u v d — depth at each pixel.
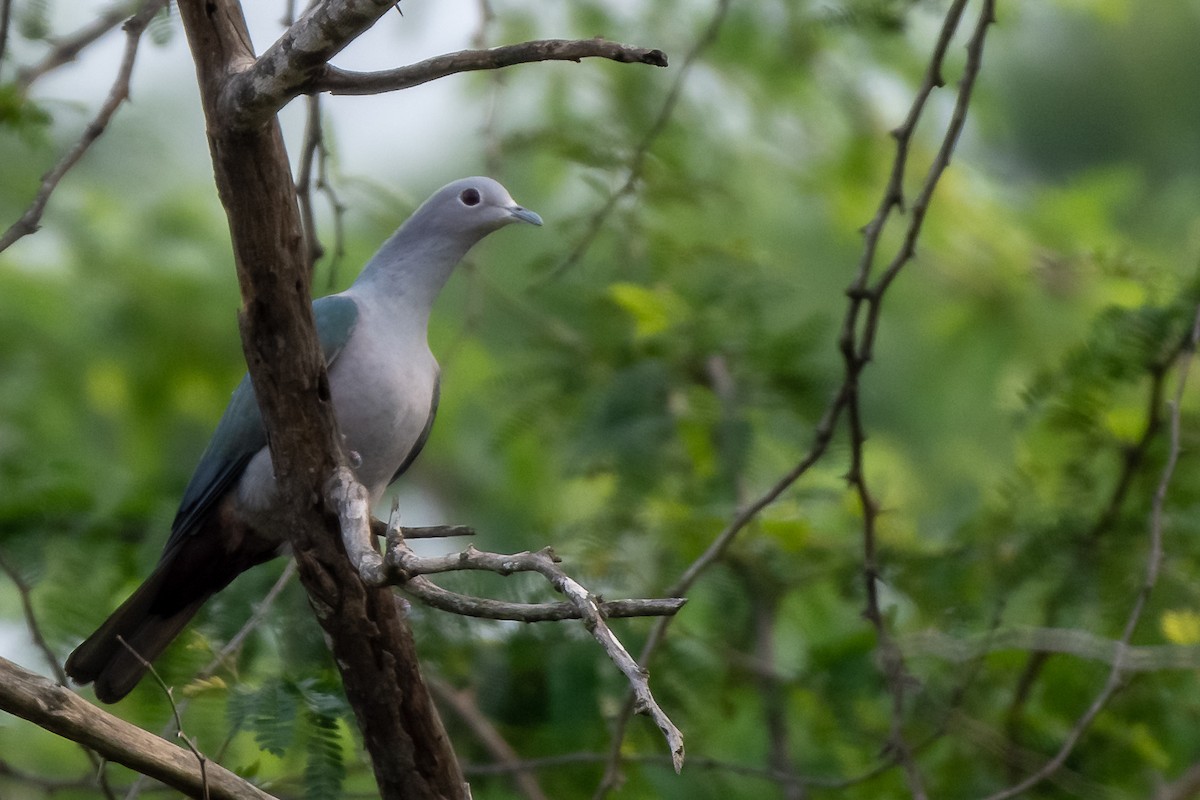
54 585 9.79
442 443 14.04
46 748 11.28
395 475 9.80
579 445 10.67
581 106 12.79
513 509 13.29
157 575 8.48
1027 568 10.30
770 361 11.03
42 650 8.09
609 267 12.05
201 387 13.77
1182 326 9.95
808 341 11.09
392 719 6.98
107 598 9.59
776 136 13.52
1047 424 10.34
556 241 13.36
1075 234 13.55
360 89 5.89
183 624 8.64
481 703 9.78
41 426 12.53
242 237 6.30
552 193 13.80
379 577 5.39
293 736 7.39
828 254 14.33
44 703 6.30
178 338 13.56
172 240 13.88
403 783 7.12
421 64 5.74
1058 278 13.09
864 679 10.21
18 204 13.03
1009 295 13.49
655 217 12.62
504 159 12.73
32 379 12.73
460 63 5.70
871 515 9.08
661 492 10.70
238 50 6.17
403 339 8.81
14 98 8.76
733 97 13.32
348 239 14.02
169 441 13.93
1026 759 10.27
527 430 11.31
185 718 8.42
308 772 7.52
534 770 10.24
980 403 13.72
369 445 8.70
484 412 13.77
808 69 12.97
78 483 10.00
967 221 13.39
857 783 9.55
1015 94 17.59
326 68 5.85
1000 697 10.81
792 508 10.74
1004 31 14.20
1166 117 17.69
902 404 14.02
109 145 14.16
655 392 10.75
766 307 11.84
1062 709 10.62
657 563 10.59
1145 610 9.99
